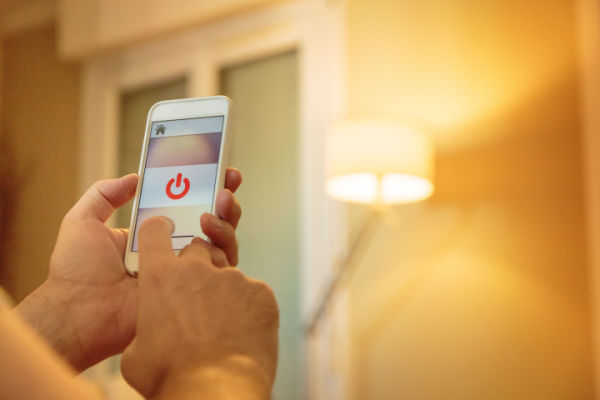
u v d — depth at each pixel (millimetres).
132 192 656
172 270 371
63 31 2703
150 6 2461
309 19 2174
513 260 1728
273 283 2162
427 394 1789
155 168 646
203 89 2426
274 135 2248
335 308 1954
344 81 2047
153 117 668
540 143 1734
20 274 1831
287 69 2250
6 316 234
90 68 2748
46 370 229
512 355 1696
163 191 631
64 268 594
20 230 1963
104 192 639
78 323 577
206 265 377
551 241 1687
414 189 1773
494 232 1761
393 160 1596
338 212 1987
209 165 631
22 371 221
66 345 566
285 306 2121
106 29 2574
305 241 2076
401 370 1832
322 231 2043
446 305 1795
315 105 2115
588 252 1638
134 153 2650
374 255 1913
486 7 1861
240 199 2283
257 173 2266
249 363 333
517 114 1777
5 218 1981
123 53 2678
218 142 637
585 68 1692
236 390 304
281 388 2088
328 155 1741
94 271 597
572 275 1650
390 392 1841
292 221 2154
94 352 590
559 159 1704
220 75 2430
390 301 1873
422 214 1863
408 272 1858
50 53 2842
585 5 1712
